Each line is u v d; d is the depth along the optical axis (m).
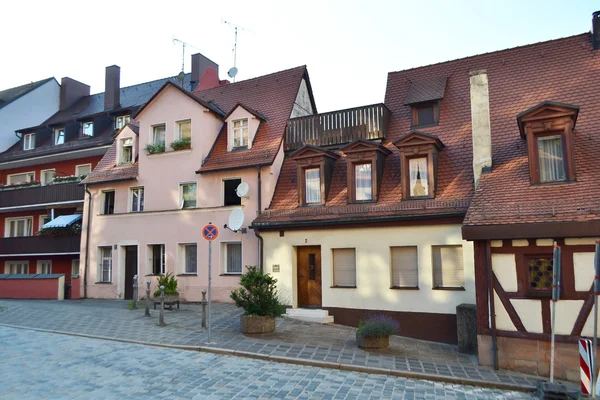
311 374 9.98
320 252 16.70
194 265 20.30
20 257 28.70
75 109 34.59
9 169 31.58
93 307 18.78
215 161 20.12
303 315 15.92
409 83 19.16
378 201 15.82
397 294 14.75
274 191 18.70
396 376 10.13
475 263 11.46
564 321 10.41
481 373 10.41
